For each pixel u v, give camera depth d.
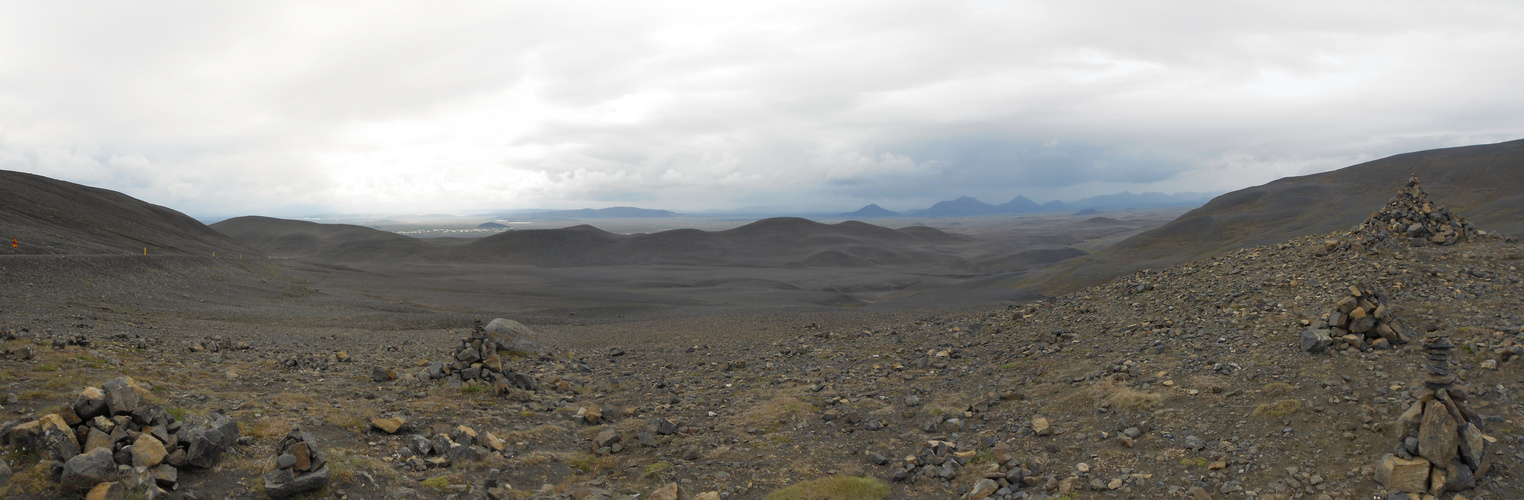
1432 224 29.73
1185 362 19.55
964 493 13.11
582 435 17.50
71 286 49.84
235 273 79.25
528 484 13.43
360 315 55.88
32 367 17.14
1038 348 26.31
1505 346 16.23
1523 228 96.38
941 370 25.14
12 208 108.31
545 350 32.62
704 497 12.70
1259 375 17.22
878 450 15.78
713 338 42.81
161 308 48.22
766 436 17.25
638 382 26.09
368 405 17.56
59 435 10.05
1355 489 11.19
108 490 9.27
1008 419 17.52
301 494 10.70
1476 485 10.72
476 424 17.16
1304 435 13.23
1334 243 29.56
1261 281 27.33
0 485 9.24
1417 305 21.55
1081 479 13.03
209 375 19.53
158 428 10.98
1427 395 11.59
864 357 29.61
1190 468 12.80
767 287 138.88
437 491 11.98
